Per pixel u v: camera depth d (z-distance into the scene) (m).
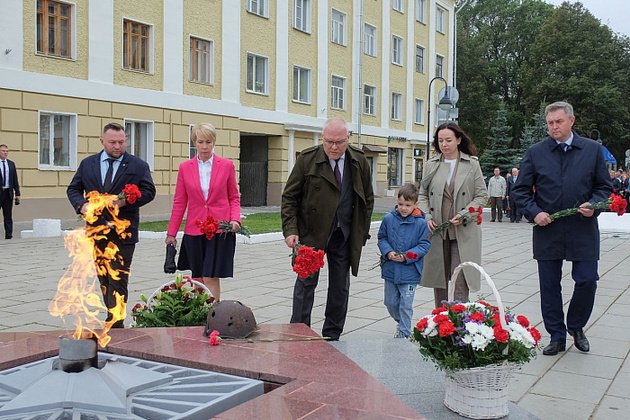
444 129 5.68
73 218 17.84
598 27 49.22
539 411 4.09
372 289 8.66
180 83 20.92
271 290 8.45
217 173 5.95
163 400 2.84
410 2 34.34
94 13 18.16
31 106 16.64
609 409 4.14
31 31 16.64
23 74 16.41
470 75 52.59
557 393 4.44
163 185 20.56
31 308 7.05
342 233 5.27
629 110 49.69
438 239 5.66
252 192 26.56
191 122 21.34
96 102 18.31
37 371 3.04
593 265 5.44
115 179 5.67
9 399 2.83
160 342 3.76
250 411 2.65
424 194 5.79
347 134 5.12
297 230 5.25
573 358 5.32
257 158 26.62
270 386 3.17
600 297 8.16
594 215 5.39
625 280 9.56
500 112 38.16
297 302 5.25
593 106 48.28
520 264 11.37
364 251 12.93
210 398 2.88
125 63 19.33
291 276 9.59
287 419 2.56
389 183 34.25
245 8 23.62
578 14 49.75
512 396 4.38
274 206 26.27
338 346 4.88
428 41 36.38
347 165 5.29
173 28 20.58
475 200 5.63
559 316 5.53
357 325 6.57
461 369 3.36
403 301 5.73
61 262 10.48
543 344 5.74
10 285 8.42
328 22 28.19
